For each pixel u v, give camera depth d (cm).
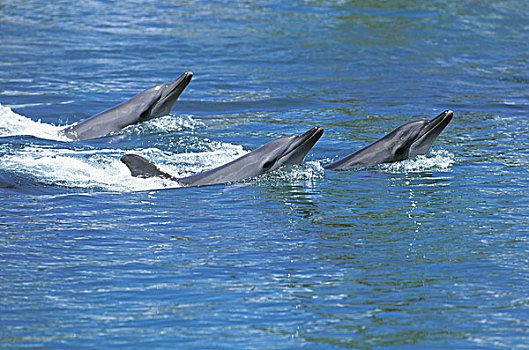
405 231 2730
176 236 2664
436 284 2238
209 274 2302
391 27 7750
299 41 7081
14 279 2239
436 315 2017
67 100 5025
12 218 2831
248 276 2286
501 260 2427
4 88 5262
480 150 3975
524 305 2078
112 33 7138
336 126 4506
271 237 2656
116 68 5934
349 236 2667
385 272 2327
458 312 2034
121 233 2686
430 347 1838
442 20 8081
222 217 2900
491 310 2048
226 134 4316
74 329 1922
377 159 3731
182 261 2411
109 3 8406
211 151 4000
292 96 5259
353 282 2245
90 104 4953
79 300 2098
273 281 2248
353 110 4906
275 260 2425
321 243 2595
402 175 3544
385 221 2853
